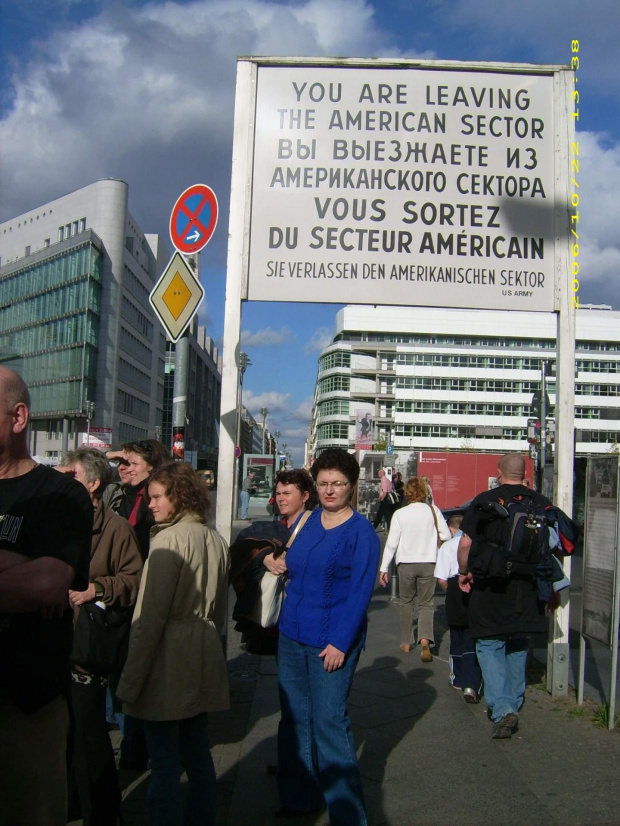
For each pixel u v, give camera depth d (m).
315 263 6.31
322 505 4.02
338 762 3.68
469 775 4.55
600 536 5.70
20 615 2.39
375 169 6.40
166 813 3.34
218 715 5.70
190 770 3.53
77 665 3.70
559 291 6.50
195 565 3.51
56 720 2.49
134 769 4.62
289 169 6.36
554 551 5.57
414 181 6.42
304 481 4.68
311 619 3.85
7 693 2.35
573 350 6.50
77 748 3.69
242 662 7.51
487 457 34.25
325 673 3.77
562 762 4.77
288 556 4.05
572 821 3.93
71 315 75.88
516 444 110.62
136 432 88.12
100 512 4.09
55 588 2.33
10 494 2.46
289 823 3.90
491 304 6.43
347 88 6.45
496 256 6.46
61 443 76.81
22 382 2.57
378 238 6.36
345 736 3.72
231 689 6.47
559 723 5.55
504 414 111.12
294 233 6.32
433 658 7.84
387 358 111.12
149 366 94.69
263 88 6.40
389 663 7.61
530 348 112.19
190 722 3.56
